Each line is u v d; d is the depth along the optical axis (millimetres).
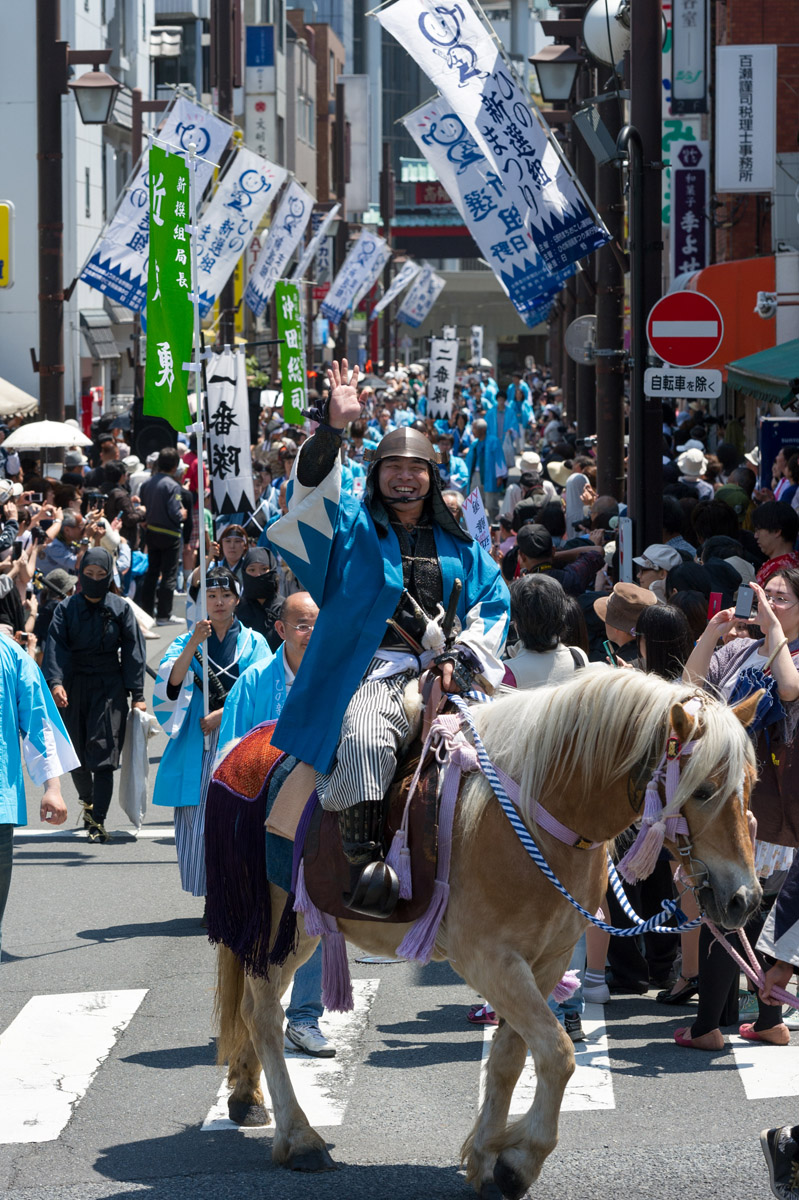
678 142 27547
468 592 6234
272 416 33688
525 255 13953
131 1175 6105
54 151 21766
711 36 33625
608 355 15875
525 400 45531
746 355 20266
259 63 63906
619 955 8578
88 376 44219
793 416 19453
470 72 13711
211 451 15180
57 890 10758
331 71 93188
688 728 5145
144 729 12281
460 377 66375
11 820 7453
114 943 9469
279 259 30375
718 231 34875
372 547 6016
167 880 11031
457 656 6008
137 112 34812
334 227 57500
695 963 8242
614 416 19297
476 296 109562
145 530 22297
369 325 69625
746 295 20172
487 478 30469
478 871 5590
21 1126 6680
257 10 71250
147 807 13625
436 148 13898
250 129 64250
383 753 5754
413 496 6059
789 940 6070
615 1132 6480
